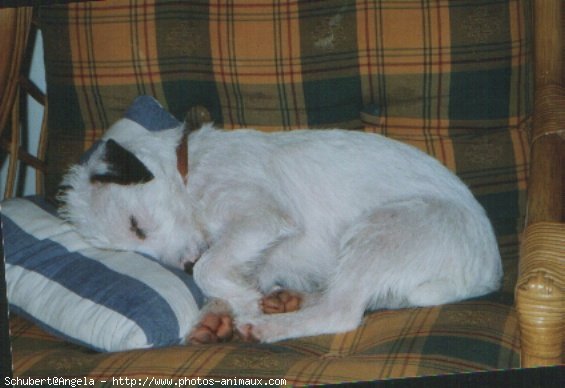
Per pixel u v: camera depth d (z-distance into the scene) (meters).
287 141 1.53
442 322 1.36
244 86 1.55
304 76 1.53
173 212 1.48
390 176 1.50
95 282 1.41
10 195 1.59
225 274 1.46
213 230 1.50
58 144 1.59
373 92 1.53
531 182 1.27
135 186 1.46
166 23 1.54
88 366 1.32
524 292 1.13
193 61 1.55
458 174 1.53
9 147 1.59
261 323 1.42
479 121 1.52
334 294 1.44
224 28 1.53
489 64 1.50
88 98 1.57
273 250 1.51
